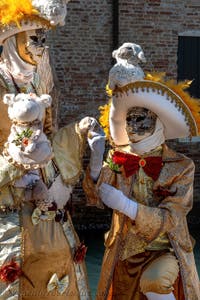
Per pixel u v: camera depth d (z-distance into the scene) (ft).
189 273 20.72
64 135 19.40
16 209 18.24
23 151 17.75
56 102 20.24
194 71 53.11
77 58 50.24
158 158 20.88
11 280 17.84
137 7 51.29
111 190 19.99
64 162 19.20
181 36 52.75
